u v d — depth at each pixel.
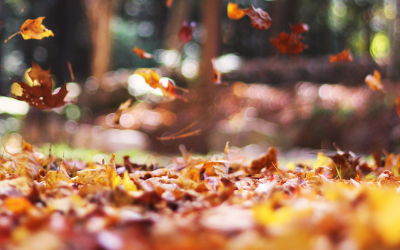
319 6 25.03
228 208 1.42
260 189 1.86
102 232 1.07
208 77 14.65
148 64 27.33
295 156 9.16
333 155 2.96
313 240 0.96
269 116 13.78
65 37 23.72
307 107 13.44
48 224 1.12
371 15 24.97
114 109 17.39
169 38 19.11
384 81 13.52
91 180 2.17
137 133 11.74
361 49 25.66
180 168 3.18
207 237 1.00
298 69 16.78
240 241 0.98
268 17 2.64
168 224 1.16
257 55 25.78
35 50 24.47
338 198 1.38
